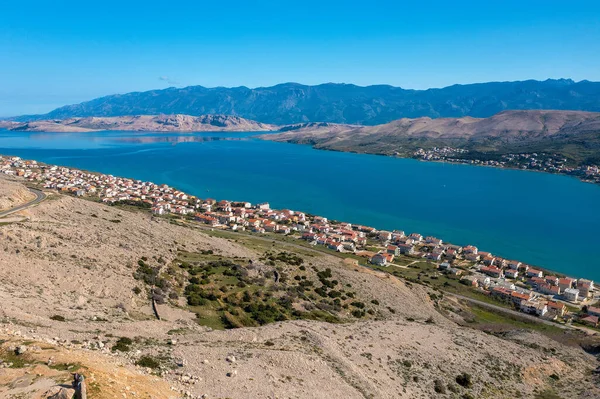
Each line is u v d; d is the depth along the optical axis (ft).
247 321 261.24
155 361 150.00
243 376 154.20
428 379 217.36
